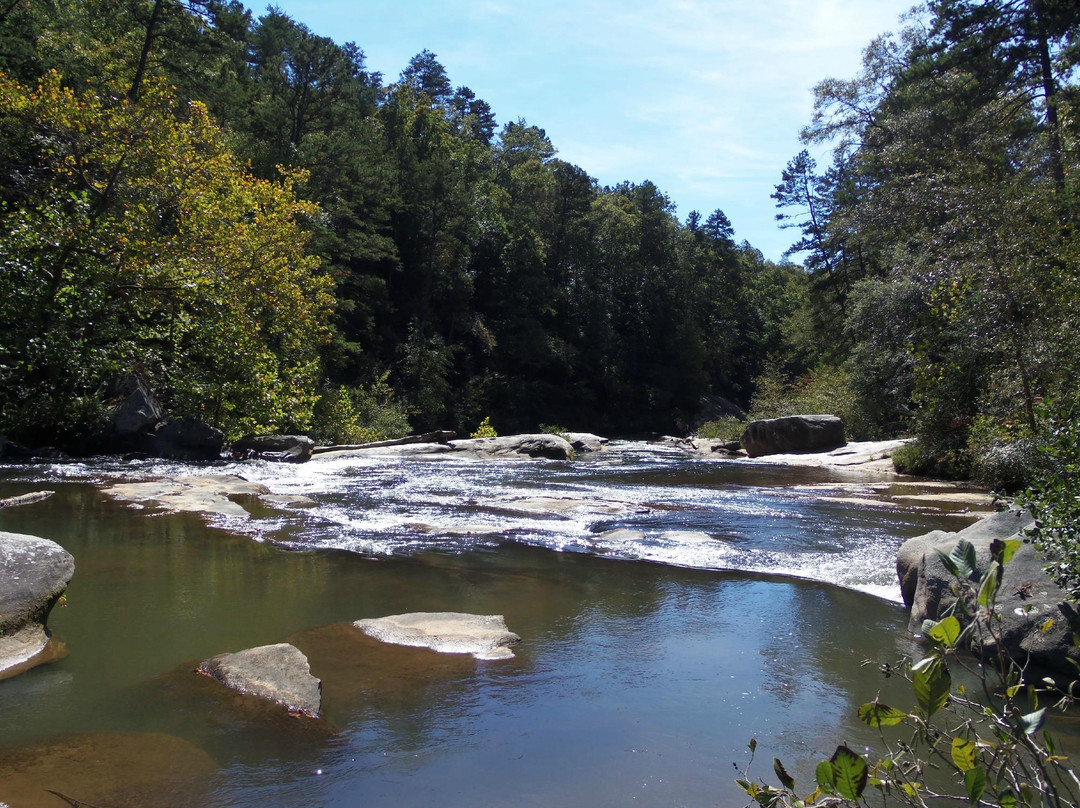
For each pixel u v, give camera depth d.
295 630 4.75
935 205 14.65
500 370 50.25
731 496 11.68
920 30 31.08
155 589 5.56
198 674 3.97
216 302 16.50
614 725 3.53
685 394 59.69
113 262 15.57
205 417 16.22
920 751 3.28
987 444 12.60
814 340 42.22
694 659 4.46
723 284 70.25
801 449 21.34
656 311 61.19
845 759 1.57
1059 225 11.56
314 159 32.31
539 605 5.56
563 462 18.52
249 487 10.59
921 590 5.16
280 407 17.81
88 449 14.45
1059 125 19.92
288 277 19.73
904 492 12.53
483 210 51.66
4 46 21.62
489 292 51.94
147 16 25.17
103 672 3.99
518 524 8.67
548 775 3.04
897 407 23.20
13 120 16.81
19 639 4.21
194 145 20.25
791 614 5.46
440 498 10.63
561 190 58.28
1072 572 4.01
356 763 3.09
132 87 23.70
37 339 13.95
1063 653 4.07
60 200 16.38
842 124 32.62
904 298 22.23
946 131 24.84
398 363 41.50
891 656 4.57
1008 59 23.25
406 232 44.22
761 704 3.81
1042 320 9.46
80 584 5.61
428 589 5.86
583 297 56.88
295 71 33.41
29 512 8.21
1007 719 1.76
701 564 7.00
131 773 2.96
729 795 2.89
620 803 2.82
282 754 3.16
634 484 13.32
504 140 70.00
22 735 3.27
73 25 26.70
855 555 7.41
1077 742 3.44
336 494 10.89
